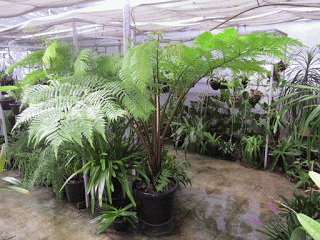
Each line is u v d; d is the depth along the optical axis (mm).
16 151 2840
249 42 1521
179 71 1862
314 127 1619
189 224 2154
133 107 1590
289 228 1467
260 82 3748
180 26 4672
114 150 2053
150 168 2117
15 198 2564
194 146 3900
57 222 2162
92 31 5078
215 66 1789
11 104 3170
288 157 3248
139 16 3479
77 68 1721
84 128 1366
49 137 1314
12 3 2525
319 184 955
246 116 3586
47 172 2260
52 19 2812
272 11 3352
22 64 1967
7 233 2006
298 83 3354
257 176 3172
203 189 2807
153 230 1995
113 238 1969
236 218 2244
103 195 2199
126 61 1525
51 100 1579
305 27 4078
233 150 3713
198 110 4391
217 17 3717
